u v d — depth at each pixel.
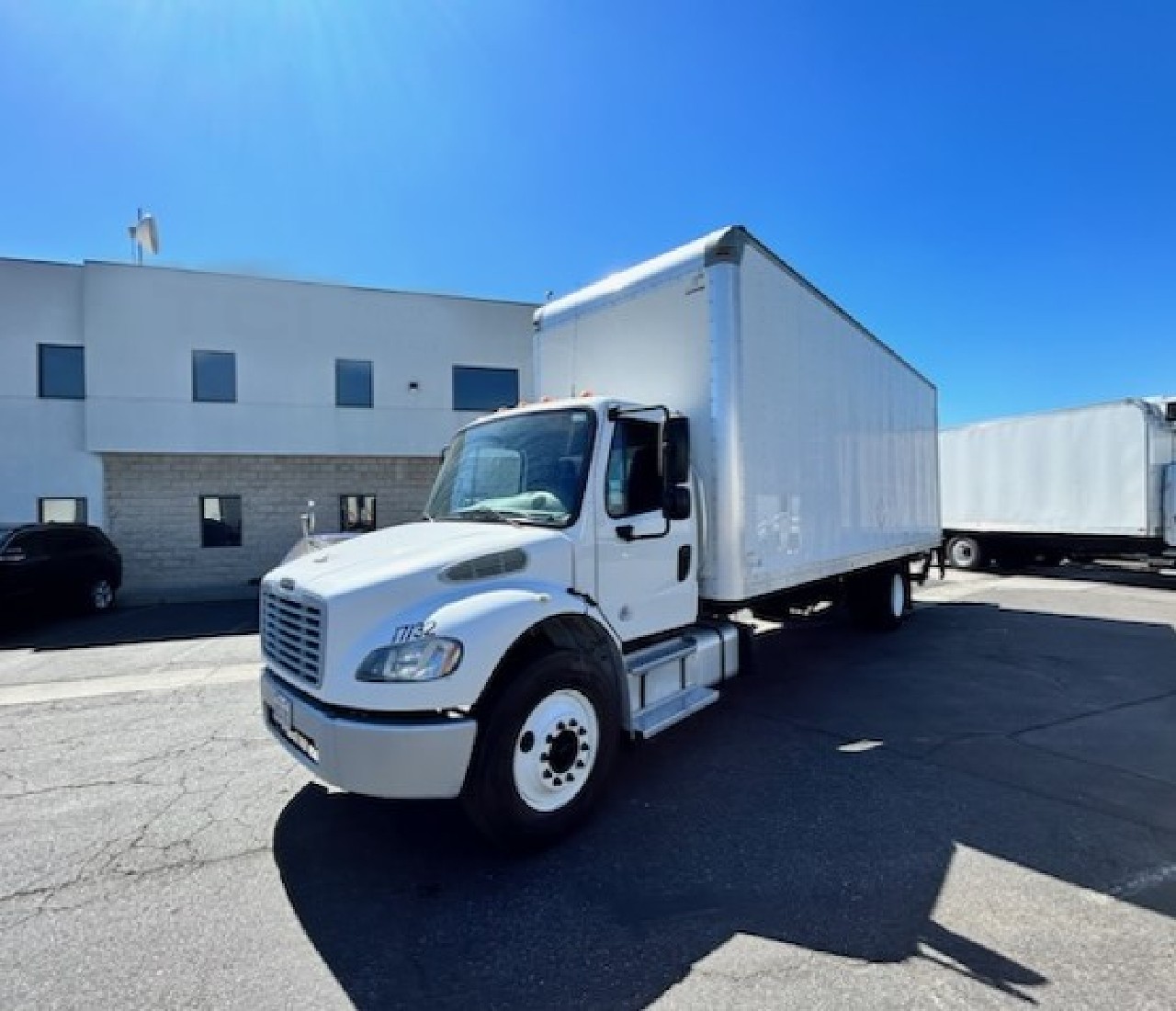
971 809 4.07
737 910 3.05
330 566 3.77
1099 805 4.12
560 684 3.67
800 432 6.17
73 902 3.20
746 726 5.68
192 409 18.23
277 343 18.94
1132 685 6.92
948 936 2.84
